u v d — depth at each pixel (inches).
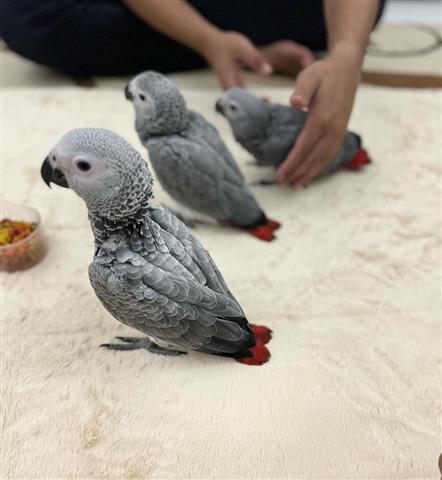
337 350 28.8
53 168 23.3
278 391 26.8
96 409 25.8
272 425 25.5
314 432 25.3
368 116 46.3
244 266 33.4
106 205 22.7
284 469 24.0
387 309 31.1
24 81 53.6
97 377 27.1
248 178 40.4
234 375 27.4
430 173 41.0
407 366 28.2
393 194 39.2
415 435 25.3
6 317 29.5
